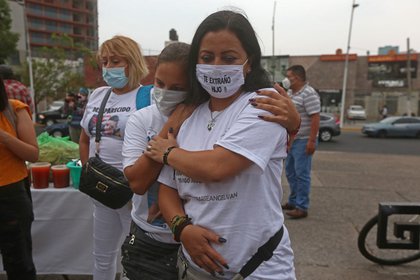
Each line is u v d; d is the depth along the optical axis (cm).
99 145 224
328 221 423
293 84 421
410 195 543
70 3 10588
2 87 215
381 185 607
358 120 3391
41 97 3425
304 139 422
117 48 216
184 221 132
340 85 3847
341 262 321
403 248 310
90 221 281
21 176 227
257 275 128
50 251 283
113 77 217
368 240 368
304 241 365
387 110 3509
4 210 220
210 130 132
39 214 278
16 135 223
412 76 3766
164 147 134
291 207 463
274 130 123
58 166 290
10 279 235
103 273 242
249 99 128
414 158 970
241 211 125
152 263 165
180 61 149
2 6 3303
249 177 124
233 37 125
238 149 119
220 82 126
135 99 222
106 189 203
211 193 126
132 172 147
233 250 126
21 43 4866
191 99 144
